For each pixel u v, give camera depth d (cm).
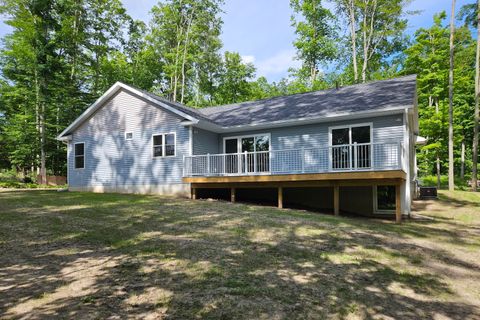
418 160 2681
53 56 2478
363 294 472
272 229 793
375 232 838
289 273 527
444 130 2367
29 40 2369
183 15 3350
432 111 2419
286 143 1415
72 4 2583
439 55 2353
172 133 1492
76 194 1455
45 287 438
